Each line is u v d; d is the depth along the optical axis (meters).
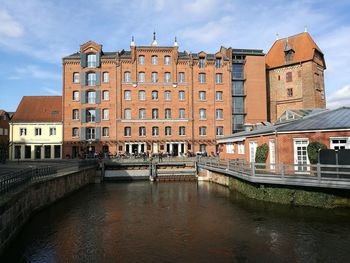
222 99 51.22
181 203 24.02
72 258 12.87
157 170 39.47
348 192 18.11
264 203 21.19
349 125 19.62
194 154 47.09
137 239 15.19
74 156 47.59
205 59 50.84
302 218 17.44
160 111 49.47
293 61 53.50
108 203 24.23
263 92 52.78
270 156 24.25
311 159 20.69
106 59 48.72
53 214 20.36
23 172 17.22
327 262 12.04
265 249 13.43
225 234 15.63
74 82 48.19
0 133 53.03
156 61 50.12
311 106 51.09
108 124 48.03
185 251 13.46
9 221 13.68
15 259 12.77
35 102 51.19
